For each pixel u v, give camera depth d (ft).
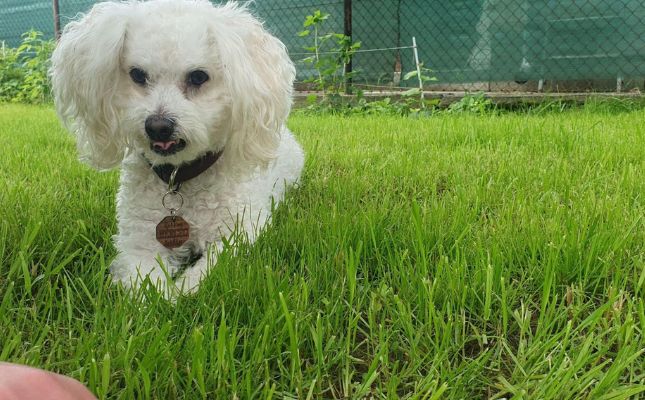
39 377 0.76
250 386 1.41
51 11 9.30
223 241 1.98
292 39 7.39
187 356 1.51
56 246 2.04
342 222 2.16
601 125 4.15
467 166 3.12
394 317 1.68
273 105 2.41
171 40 2.16
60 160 3.37
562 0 6.01
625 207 2.29
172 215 2.22
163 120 2.07
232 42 2.23
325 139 4.15
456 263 1.84
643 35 5.83
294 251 2.05
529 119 4.76
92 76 2.24
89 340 1.50
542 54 6.21
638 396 1.43
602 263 1.87
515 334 1.68
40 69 8.51
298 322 1.59
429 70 6.35
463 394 1.44
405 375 1.49
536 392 1.41
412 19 6.67
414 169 3.07
